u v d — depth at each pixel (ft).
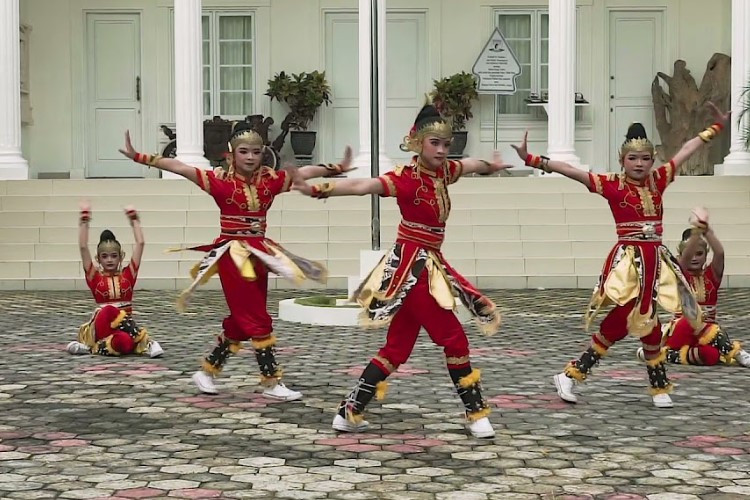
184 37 71.92
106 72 89.92
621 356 38.83
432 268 26.25
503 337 43.32
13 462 24.16
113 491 21.93
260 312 30.68
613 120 90.43
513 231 65.46
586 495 21.71
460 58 89.86
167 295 58.59
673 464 24.06
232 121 87.61
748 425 27.89
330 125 90.02
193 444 25.82
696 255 36.60
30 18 89.04
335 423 27.09
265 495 21.66
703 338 36.60
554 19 73.87
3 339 42.78
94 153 89.86
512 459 24.45
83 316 49.96
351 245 64.08
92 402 30.66
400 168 26.58
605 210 66.85
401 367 36.27
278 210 66.33
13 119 72.08
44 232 65.16
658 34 90.27
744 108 73.41
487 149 89.81
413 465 23.95
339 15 89.92
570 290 60.75
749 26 73.87
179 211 66.74
